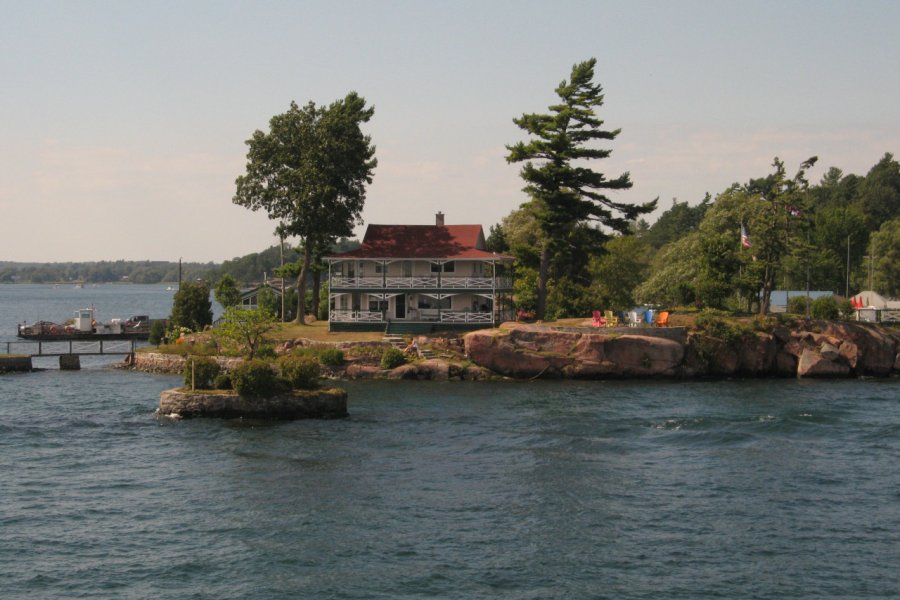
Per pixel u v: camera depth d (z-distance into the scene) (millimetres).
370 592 28891
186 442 49469
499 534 34188
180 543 33094
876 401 62656
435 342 80688
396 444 49094
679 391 68562
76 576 30062
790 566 31078
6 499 38375
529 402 63094
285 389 56625
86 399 64312
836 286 146250
